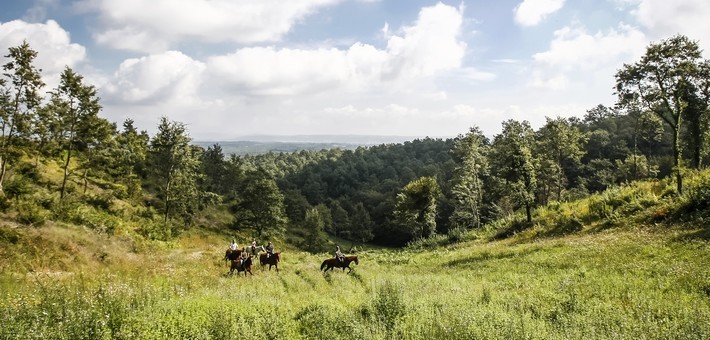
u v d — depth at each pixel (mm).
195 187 55094
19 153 41594
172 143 48312
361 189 156500
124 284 12453
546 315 9203
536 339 7086
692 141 44281
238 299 11844
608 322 8203
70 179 49750
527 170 43062
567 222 34281
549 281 14172
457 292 12695
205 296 11742
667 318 8367
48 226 23234
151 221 42656
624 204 32438
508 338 7059
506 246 32938
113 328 7500
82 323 7363
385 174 169625
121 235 28984
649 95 32406
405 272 23156
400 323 8383
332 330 8023
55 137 45219
